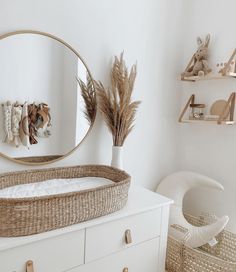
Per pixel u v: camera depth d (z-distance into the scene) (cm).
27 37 137
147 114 200
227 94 192
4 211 95
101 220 115
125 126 163
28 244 99
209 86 204
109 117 163
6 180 132
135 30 183
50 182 141
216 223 170
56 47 147
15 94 136
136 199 142
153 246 141
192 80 208
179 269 170
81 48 158
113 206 122
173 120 219
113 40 172
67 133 156
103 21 166
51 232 102
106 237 120
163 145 214
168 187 202
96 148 172
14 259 96
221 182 201
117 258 126
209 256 153
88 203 112
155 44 197
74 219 109
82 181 146
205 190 212
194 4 209
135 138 195
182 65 218
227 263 145
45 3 142
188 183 197
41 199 99
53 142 151
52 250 105
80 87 158
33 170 141
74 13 153
